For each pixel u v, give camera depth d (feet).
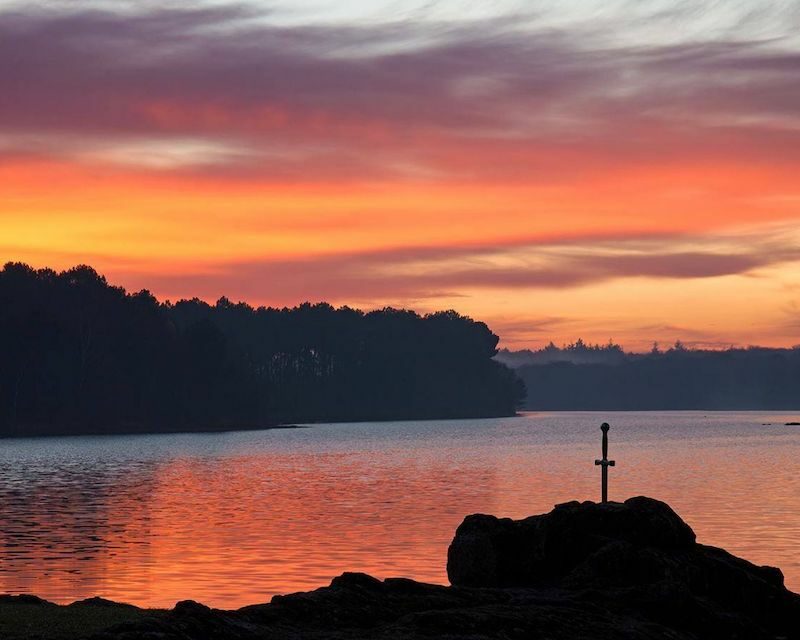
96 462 383.04
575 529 75.87
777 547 144.46
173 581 120.88
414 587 68.74
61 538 161.58
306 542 154.61
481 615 62.75
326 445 516.32
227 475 314.96
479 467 341.21
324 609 62.75
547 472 314.35
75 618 72.23
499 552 75.61
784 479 277.64
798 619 73.20
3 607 78.18
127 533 168.04
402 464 362.12
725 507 202.08
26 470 339.77
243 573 126.31
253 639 57.72
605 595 69.72
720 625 69.15
